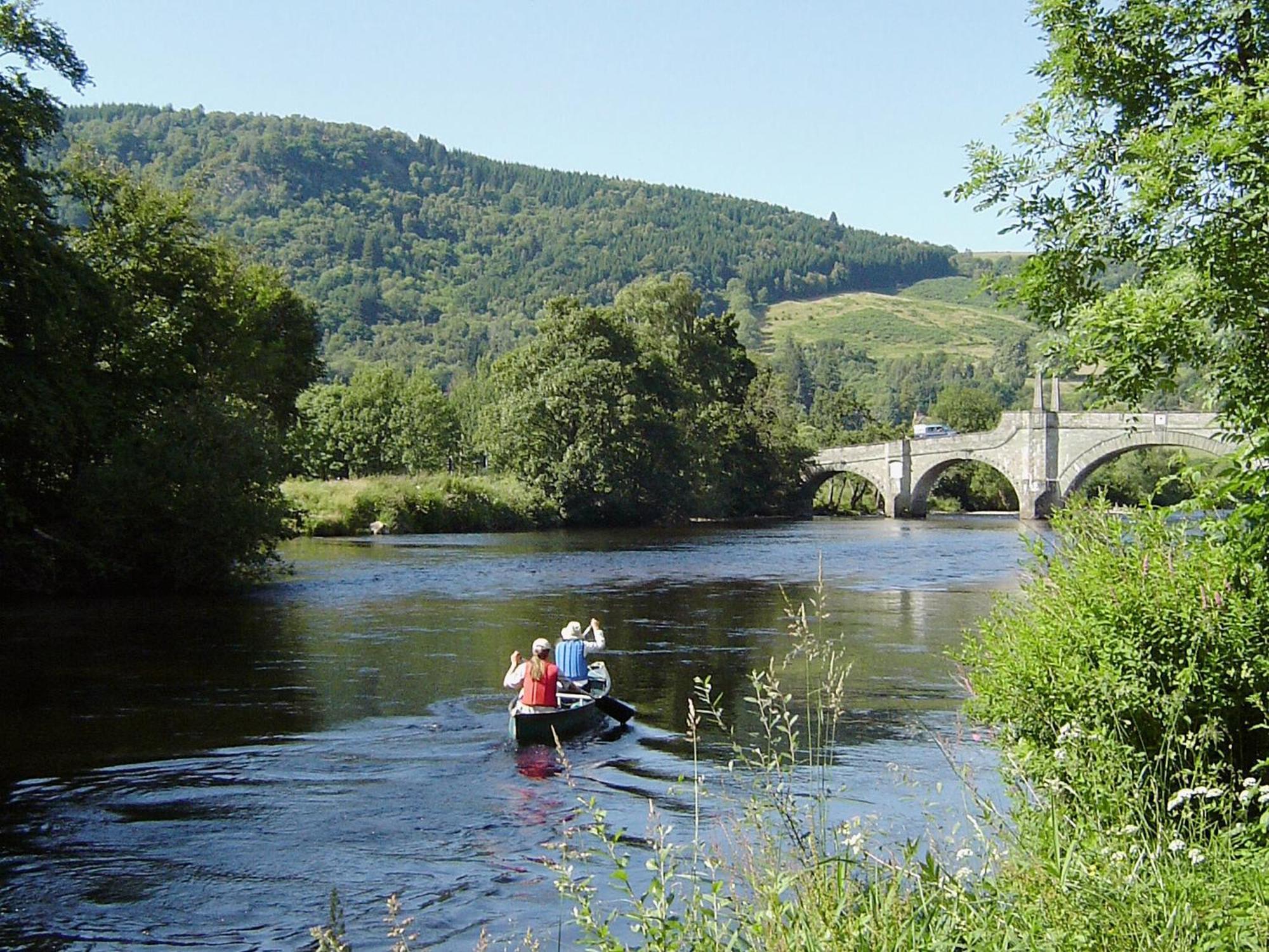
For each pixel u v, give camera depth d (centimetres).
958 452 9575
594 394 7900
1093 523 950
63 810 1242
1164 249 916
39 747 1525
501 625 2734
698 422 9369
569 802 1273
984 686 883
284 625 2722
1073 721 757
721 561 4712
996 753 1276
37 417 2877
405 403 10194
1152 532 894
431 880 1021
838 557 5012
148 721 1686
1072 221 1085
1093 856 613
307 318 6334
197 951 872
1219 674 792
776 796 766
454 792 1319
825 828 731
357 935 894
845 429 14862
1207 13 1003
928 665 2142
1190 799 729
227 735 1599
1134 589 825
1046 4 1061
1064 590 891
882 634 2559
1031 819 723
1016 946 543
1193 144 820
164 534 3375
